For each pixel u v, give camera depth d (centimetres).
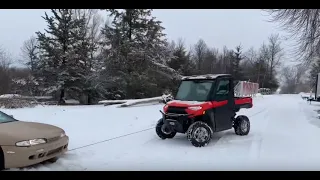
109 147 695
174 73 2562
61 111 1395
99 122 1052
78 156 609
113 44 2323
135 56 2272
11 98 1753
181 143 747
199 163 570
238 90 2398
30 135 502
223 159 600
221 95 782
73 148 675
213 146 718
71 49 2555
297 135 871
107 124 1012
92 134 838
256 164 566
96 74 2370
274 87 6397
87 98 2798
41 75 2591
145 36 2430
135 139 788
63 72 2486
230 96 814
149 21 2427
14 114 1241
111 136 817
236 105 849
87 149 671
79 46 2641
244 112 1562
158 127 795
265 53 6275
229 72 5972
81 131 878
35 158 495
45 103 2258
